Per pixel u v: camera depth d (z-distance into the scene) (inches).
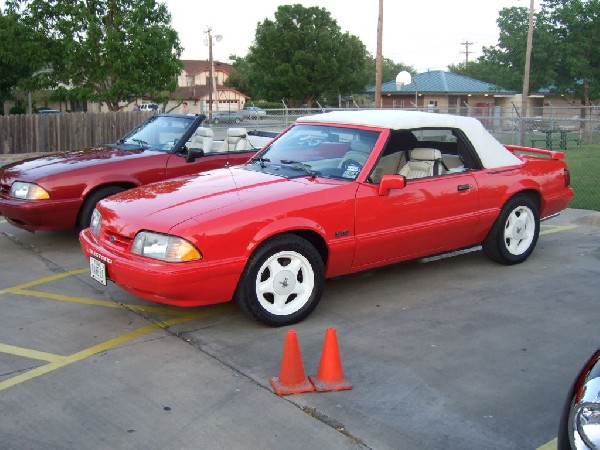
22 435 147.1
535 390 166.6
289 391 163.9
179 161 322.3
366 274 264.2
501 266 272.8
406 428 148.5
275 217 200.5
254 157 258.7
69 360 185.8
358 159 229.9
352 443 142.5
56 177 290.7
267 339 199.0
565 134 950.4
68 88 973.2
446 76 1935.3
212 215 194.2
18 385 170.7
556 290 242.2
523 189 265.3
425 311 221.9
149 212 202.5
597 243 309.7
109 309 227.5
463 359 184.4
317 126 256.1
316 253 210.1
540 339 198.1
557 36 1499.8
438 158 244.8
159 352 190.7
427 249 244.1
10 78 1115.9
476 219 251.6
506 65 1600.6
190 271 187.6
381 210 223.5
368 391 165.6
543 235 326.6
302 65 1969.7
